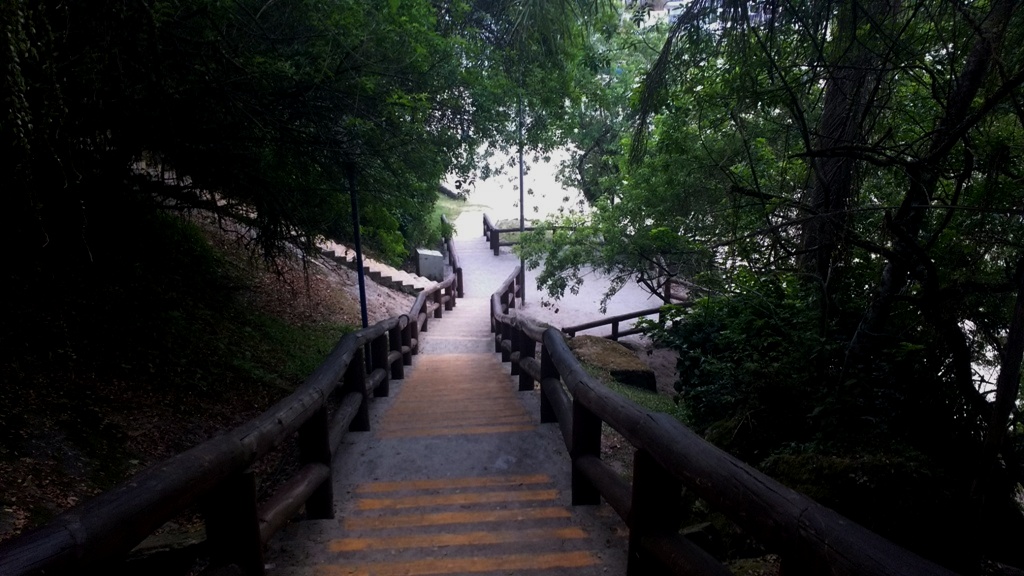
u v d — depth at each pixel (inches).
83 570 55.8
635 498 98.3
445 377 318.3
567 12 269.4
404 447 191.8
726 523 150.7
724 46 167.9
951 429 166.7
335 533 130.6
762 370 187.6
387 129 242.5
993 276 157.1
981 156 147.2
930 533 136.9
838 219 162.9
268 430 100.4
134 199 239.9
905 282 167.5
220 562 91.0
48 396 168.4
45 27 123.7
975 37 141.3
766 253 199.6
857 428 163.5
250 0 195.2
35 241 194.1
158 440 177.5
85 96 161.6
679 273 387.9
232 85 189.5
